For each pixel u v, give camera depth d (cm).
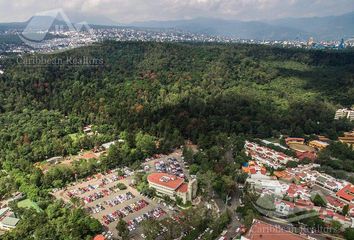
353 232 17825
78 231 17638
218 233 18362
